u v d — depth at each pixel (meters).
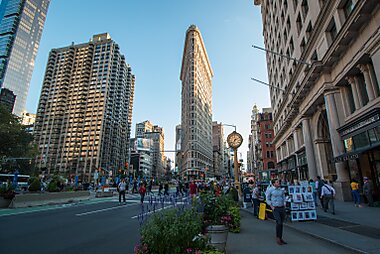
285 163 40.66
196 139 99.62
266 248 6.06
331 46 16.44
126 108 147.62
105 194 25.94
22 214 12.23
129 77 156.50
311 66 19.02
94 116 120.00
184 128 119.56
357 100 15.81
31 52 163.25
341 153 16.80
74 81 129.25
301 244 6.44
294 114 28.83
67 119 122.25
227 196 8.26
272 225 9.50
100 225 9.16
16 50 152.25
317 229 7.82
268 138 72.12
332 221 9.12
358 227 7.77
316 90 20.30
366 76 14.48
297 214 9.64
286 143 37.56
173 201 6.78
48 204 17.17
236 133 19.86
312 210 9.73
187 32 115.38
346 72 15.88
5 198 15.12
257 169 90.00
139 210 13.72
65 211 13.45
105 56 131.62
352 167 16.08
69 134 119.31
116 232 7.90
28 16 162.50
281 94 37.75
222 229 5.46
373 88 14.09
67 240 6.83
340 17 16.62
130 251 5.73
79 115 120.88
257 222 10.28
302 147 26.75
